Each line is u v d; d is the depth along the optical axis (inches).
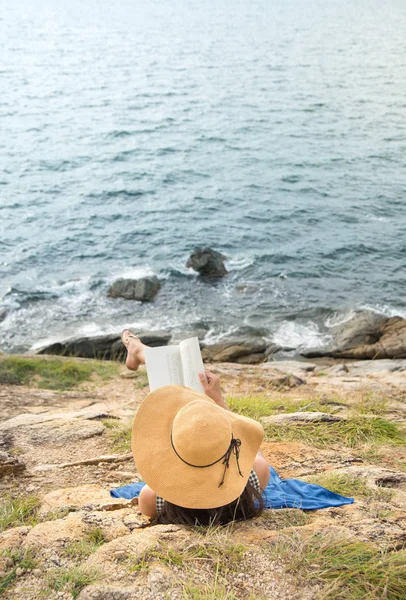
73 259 1152.8
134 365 180.7
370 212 1441.9
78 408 313.9
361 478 167.8
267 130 2395.4
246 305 935.7
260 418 243.0
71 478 185.2
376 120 2534.5
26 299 954.1
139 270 1088.2
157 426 121.4
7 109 2770.7
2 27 6530.5
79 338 769.6
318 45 5004.9
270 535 122.5
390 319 822.5
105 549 116.4
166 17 7682.1
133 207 1508.4
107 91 3245.6
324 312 912.3
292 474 182.1
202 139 2263.8
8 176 1785.2
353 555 114.9
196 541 117.0
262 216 1422.2
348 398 342.0
